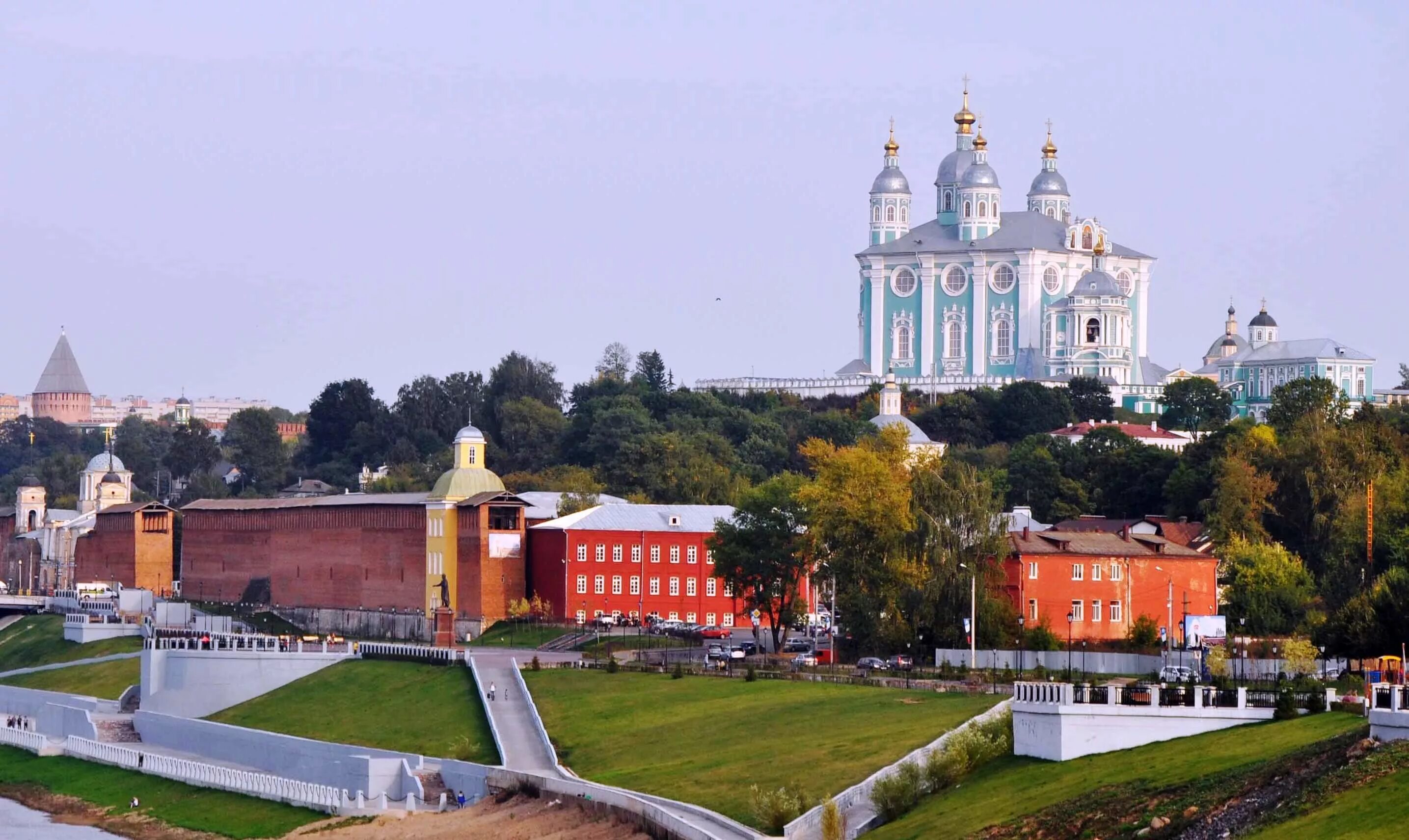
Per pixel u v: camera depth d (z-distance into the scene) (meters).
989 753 152.62
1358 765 122.00
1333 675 196.12
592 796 164.00
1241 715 148.00
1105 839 127.19
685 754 179.25
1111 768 141.12
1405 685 137.88
